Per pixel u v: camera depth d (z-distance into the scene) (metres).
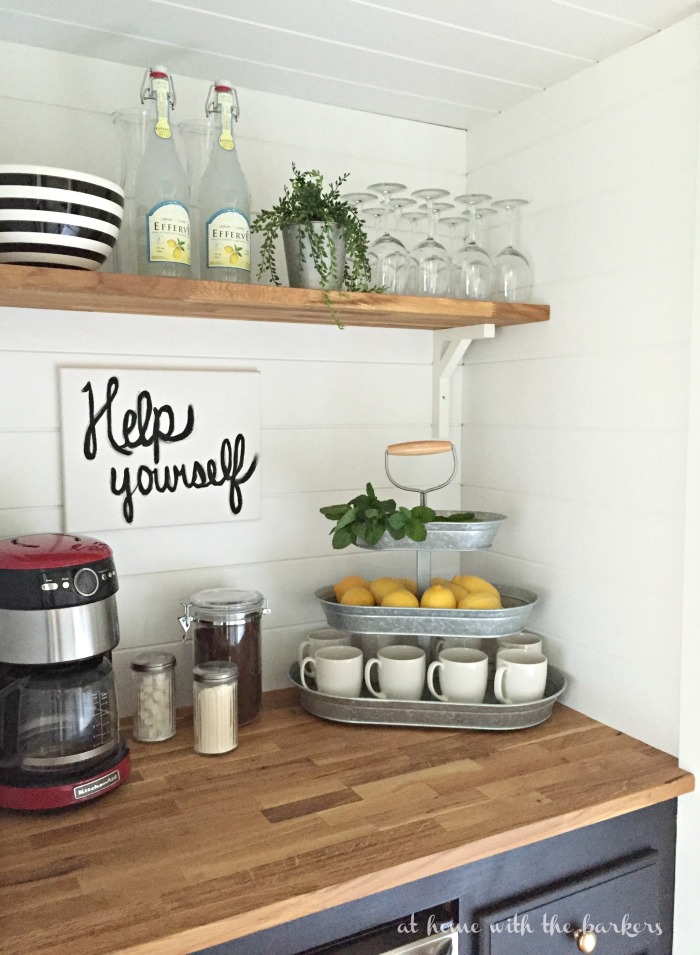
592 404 1.51
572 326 1.55
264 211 1.43
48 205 1.13
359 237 1.42
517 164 1.68
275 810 1.18
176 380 1.53
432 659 1.63
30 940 0.89
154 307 1.38
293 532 1.70
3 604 1.16
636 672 1.43
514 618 1.46
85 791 1.18
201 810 1.18
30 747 1.18
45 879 1.01
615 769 1.32
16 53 1.38
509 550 1.75
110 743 1.24
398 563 1.84
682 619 1.33
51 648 1.17
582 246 1.52
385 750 1.39
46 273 1.14
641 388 1.40
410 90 1.61
